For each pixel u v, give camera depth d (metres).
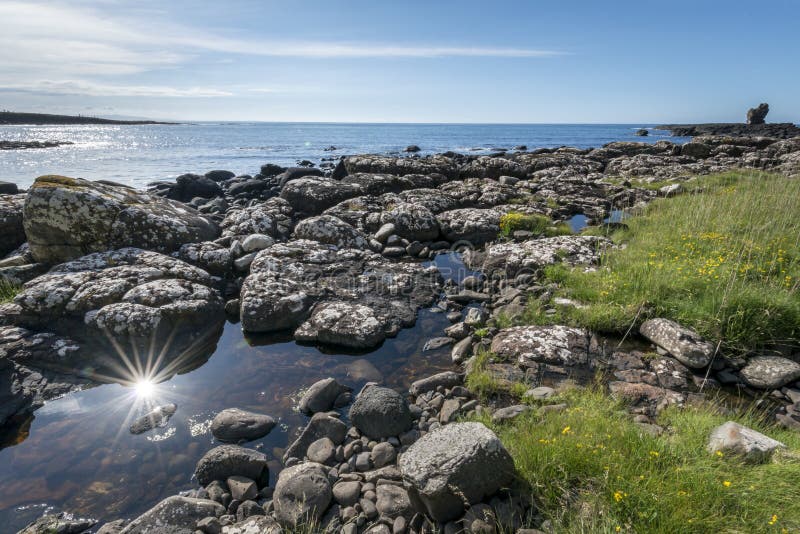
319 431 5.07
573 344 6.45
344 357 6.94
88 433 5.25
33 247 9.41
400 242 12.48
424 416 5.36
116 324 7.05
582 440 4.08
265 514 4.08
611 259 9.34
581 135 137.38
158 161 47.03
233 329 8.01
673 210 12.62
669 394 5.39
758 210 10.66
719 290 6.81
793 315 6.18
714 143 40.03
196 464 4.78
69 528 3.93
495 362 6.32
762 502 3.36
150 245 10.23
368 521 3.91
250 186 21.70
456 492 3.48
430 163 24.47
